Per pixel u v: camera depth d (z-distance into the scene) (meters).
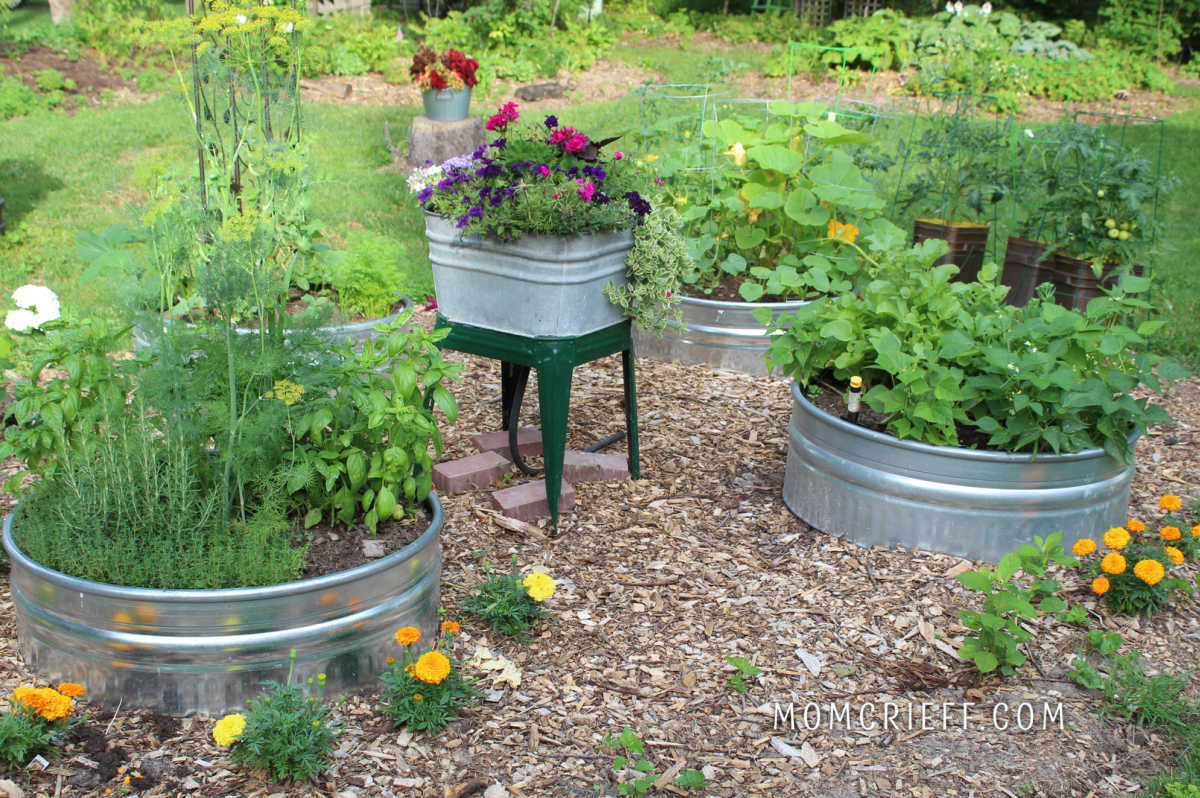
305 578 2.54
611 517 3.62
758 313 3.94
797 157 5.37
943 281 3.72
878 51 14.04
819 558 3.37
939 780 2.38
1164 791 2.34
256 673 2.43
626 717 2.56
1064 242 5.78
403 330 4.89
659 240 3.52
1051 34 14.64
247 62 3.24
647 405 4.63
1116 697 2.67
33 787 2.18
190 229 2.80
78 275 5.82
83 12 12.08
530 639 2.87
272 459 2.72
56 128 9.43
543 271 3.25
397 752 2.38
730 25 16.58
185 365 2.76
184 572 2.43
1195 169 9.65
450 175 3.50
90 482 2.62
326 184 7.82
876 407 3.44
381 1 17.47
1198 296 6.24
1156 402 4.90
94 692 2.45
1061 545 3.16
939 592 3.14
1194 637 3.00
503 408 4.21
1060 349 3.25
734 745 2.48
